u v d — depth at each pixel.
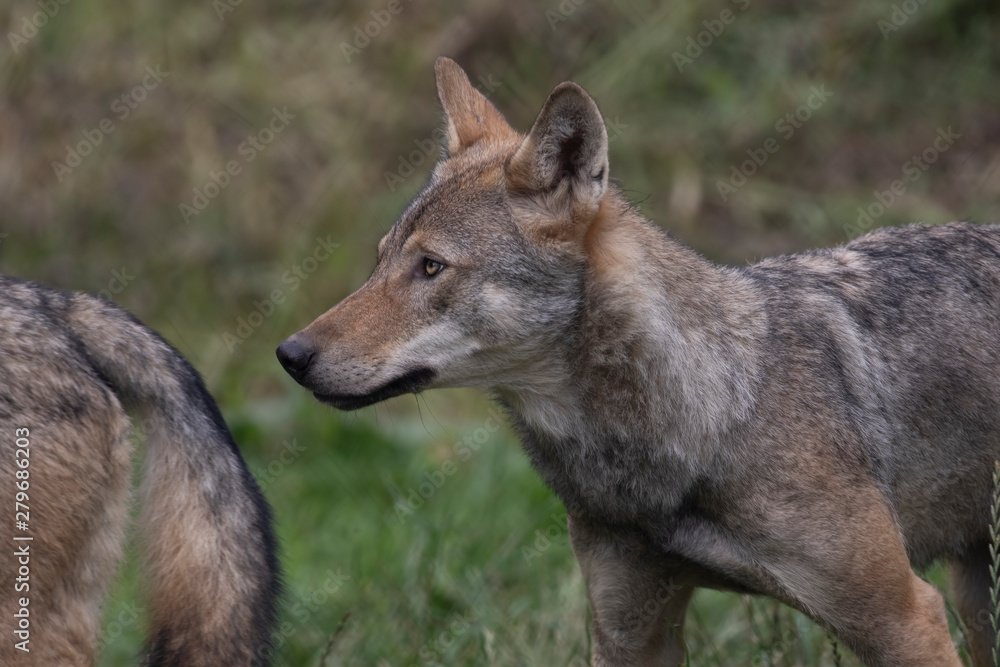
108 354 7.26
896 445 8.06
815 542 7.44
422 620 10.88
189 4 19.33
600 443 7.69
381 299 7.86
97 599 7.03
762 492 7.47
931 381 8.23
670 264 7.73
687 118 18.42
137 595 7.22
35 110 18.03
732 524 7.60
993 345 8.49
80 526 6.87
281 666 10.43
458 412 15.82
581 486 7.89
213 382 16.03
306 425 15.13
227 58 19.02
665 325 7.49
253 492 7.40
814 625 9.98
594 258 7.60
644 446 7.57
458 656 10.34
